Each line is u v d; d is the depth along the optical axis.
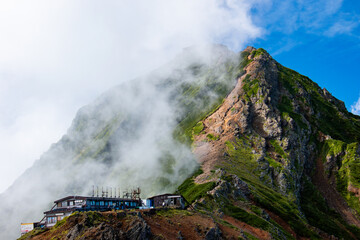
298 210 192.88
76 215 79.25
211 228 99.81
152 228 84.75
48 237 76.19
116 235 70.75
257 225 136.38
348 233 199.38
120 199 122.38
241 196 168.88
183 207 130.25
